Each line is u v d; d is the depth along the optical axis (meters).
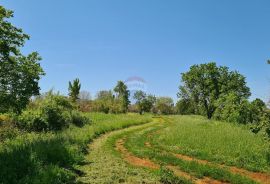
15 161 13.30
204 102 89.00
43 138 21.94
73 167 15.12
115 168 15.77
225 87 85.94
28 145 16.94
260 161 19.55
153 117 79.25
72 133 27.06
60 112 33.16
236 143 24.53
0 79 17.30
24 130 26.33
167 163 18.72
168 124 54.78
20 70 17.88
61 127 30.88
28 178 11.72
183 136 29.05
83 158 17.64
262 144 23.72
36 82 18.42
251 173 17.61
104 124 39.44
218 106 68.81
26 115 28.05
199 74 88.56
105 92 101.50
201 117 88.00
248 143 24.34
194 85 89.94
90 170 15.20
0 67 16.98
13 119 27.05
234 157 20.89
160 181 13.94
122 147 24.91
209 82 87.44
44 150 15.66
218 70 88.56
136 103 107.12
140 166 17.27
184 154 22.33
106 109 75.62
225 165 19.31
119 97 103.94
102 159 18.47
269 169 18.23
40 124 28.05
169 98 123.19
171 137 29.08
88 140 26.36
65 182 12.71
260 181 15.90
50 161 15.02
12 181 11.65
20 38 16.83
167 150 23.75
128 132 36.91
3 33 16.16
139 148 24.09
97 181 13.13
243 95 87.00
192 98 89.38
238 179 15.38
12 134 23.23
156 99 118.44
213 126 39.91
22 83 17.81
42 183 11.57
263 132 21.44
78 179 13.34
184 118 76.12
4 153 14.58
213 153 22.20
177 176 14.79
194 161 18.64
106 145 25.00
